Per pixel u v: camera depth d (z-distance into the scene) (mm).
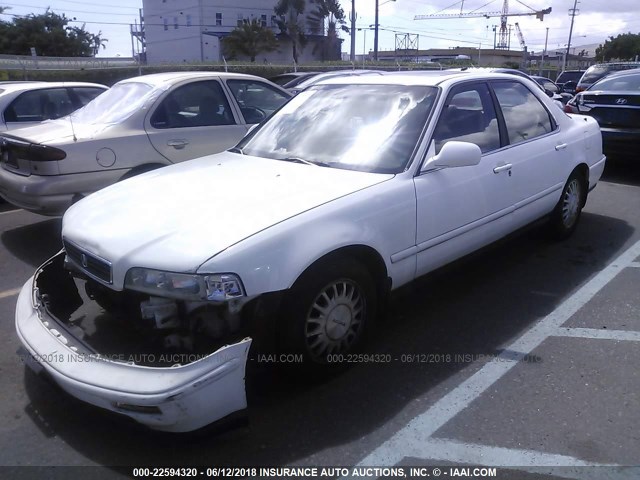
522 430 2871
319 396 3172
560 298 4395
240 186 3406
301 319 2975
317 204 3127
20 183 5414
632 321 4004
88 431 2934
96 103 6445
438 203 3707
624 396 3133
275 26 66188
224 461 2699
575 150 5289
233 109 6527
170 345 2832
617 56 71562
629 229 6047
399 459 2695
